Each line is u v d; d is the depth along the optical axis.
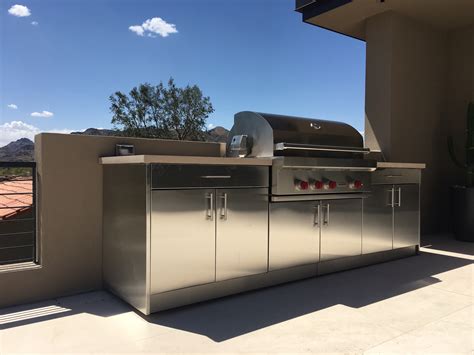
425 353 1.95
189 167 2.54
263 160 2.92
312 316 2.46
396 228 4.13
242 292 2.91
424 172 5.46
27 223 3.70
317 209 3.36
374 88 5.17
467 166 5.20
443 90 5.70
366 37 5.30
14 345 2.03
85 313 2.49
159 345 2.03
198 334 2.17
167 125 17.69
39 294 2.74
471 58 5.48
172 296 2.53
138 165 2.46
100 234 3.01
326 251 3.46
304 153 3.39
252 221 2.92
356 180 3.58
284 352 1.96
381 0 4.69
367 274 3.51
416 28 5.27
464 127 5.58
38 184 2.79
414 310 2.58
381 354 1.94
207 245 2.66
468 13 5.04
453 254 4.37
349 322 2.37
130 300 2.60
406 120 5.16
